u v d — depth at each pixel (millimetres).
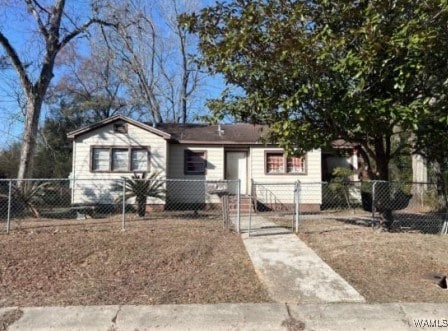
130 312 5320
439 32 7293
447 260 7570
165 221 11977
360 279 6652
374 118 7828
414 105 7535
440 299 5785
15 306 5551
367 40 7215
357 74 7320
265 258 7672
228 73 8539
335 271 6996
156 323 5016
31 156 14898
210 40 8859
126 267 7340
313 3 8055
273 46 8141
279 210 17969
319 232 9969
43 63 15320
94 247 8258
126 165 17578
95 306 5539
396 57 7414
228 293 6059
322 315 5238
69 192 17141
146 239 8883
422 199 16953
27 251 8000
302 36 7781
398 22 7629
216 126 20906
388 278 6715
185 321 5062
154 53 29109
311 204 18094
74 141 17578
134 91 29547
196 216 13984
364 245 8445
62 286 6453
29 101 15109
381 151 9867
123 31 19203
